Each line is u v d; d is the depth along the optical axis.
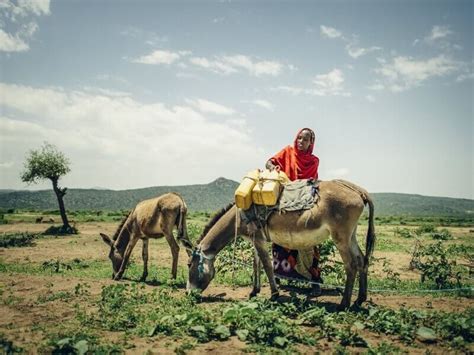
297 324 6.90
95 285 10.16
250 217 8.40
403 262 15.38
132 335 6.34
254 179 8.38
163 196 10.98
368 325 6.77
